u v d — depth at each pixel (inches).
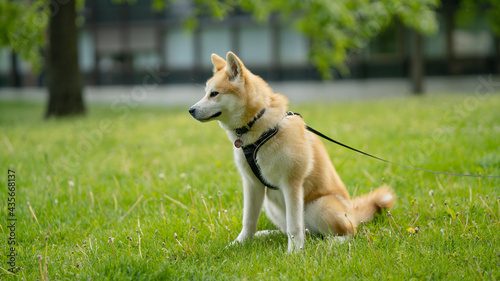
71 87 514.9
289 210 143.9
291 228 143.9
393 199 165.0
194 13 530.0
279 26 829.2
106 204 197.9
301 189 145.6
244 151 143.5
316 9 437.1
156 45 865.5
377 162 239.6
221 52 857.5
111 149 299.6
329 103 596.7
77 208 189.0
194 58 863.1
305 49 824.9
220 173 230.8
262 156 141.7
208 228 159.5
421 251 131.3
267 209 164.9
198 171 237.5
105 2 868.0
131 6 863.1
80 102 523.5
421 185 196.4
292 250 138.6
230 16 840.3
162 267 125.0
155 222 167.6
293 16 772.0
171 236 154.6
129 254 136.5
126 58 878.4
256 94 141.6
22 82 932.6
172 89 868.6
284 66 840.9
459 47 807.7
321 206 150.3
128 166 247.3
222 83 142.2
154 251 141.3
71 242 157.6
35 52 563.8
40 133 371.9
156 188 208.8
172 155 273.1
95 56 881.5
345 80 818.2
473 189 184.5
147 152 287.4
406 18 494.6
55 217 180.4
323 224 150.9
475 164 218.5
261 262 133.1
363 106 514.9
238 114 141.5
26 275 131.6
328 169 156.5
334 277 119.6
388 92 800.9
